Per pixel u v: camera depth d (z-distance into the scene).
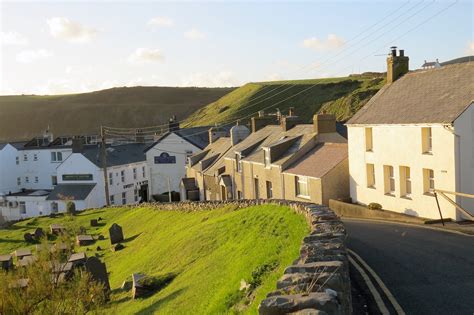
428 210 29.41
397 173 32.22
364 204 35.88
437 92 31.67
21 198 73.06
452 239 19.73
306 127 46.19
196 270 20.42
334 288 7.31
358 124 35.84
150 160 73.25
